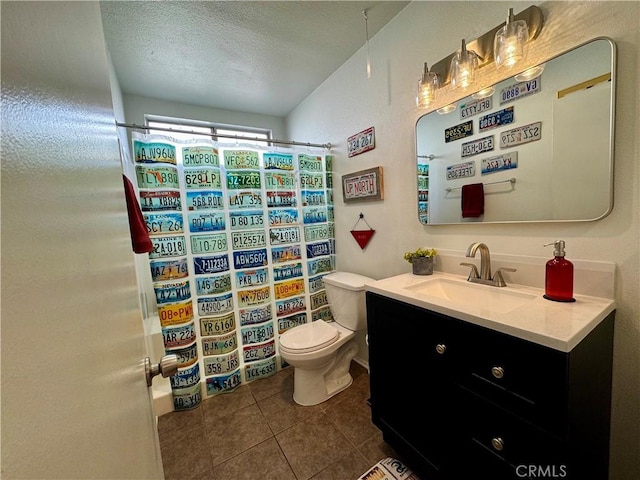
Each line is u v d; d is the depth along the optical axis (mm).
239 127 2902
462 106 1372
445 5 1379
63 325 293
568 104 1031
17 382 213
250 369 2004
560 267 994
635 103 892
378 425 1377
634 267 928
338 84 2133
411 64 1574
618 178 942
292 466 1316
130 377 542
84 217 386
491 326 862
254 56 1910
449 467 1046
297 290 2188
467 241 1418
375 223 1956
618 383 983
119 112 1989
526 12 1090
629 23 886
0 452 182
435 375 1065
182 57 1875
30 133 266
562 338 717
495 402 875
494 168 1271
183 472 1310
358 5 1510
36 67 293
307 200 2219
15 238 227
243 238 1940
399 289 1270
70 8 435
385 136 1799
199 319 1831
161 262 1668
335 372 1890
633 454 970
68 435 281
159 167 1633
